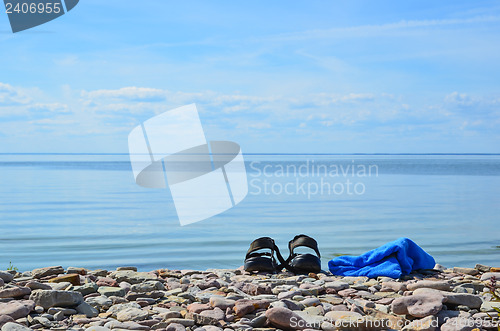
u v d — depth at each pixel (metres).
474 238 3.47
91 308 1.35
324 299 1.47
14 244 3.23
